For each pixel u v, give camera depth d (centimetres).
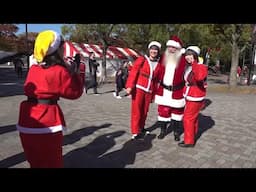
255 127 748
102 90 1705
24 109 303
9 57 3025
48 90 292
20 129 302
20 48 5262
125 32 2809
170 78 582
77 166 461
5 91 1522
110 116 850
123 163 477
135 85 589
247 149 563
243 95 1553
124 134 650
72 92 300
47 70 293
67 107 1006
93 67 1448
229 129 718
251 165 480
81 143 582
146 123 765
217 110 1001
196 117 561
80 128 698
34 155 306
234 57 1861
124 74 1349
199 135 654
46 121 296
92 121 776
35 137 297
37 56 295
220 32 1864
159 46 592
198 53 530
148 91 591
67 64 306
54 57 298
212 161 494
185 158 506
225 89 1847
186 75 557
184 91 566
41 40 291
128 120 795
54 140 302
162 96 595
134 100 592
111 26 2589
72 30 2656
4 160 478
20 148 539
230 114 927
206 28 1866
